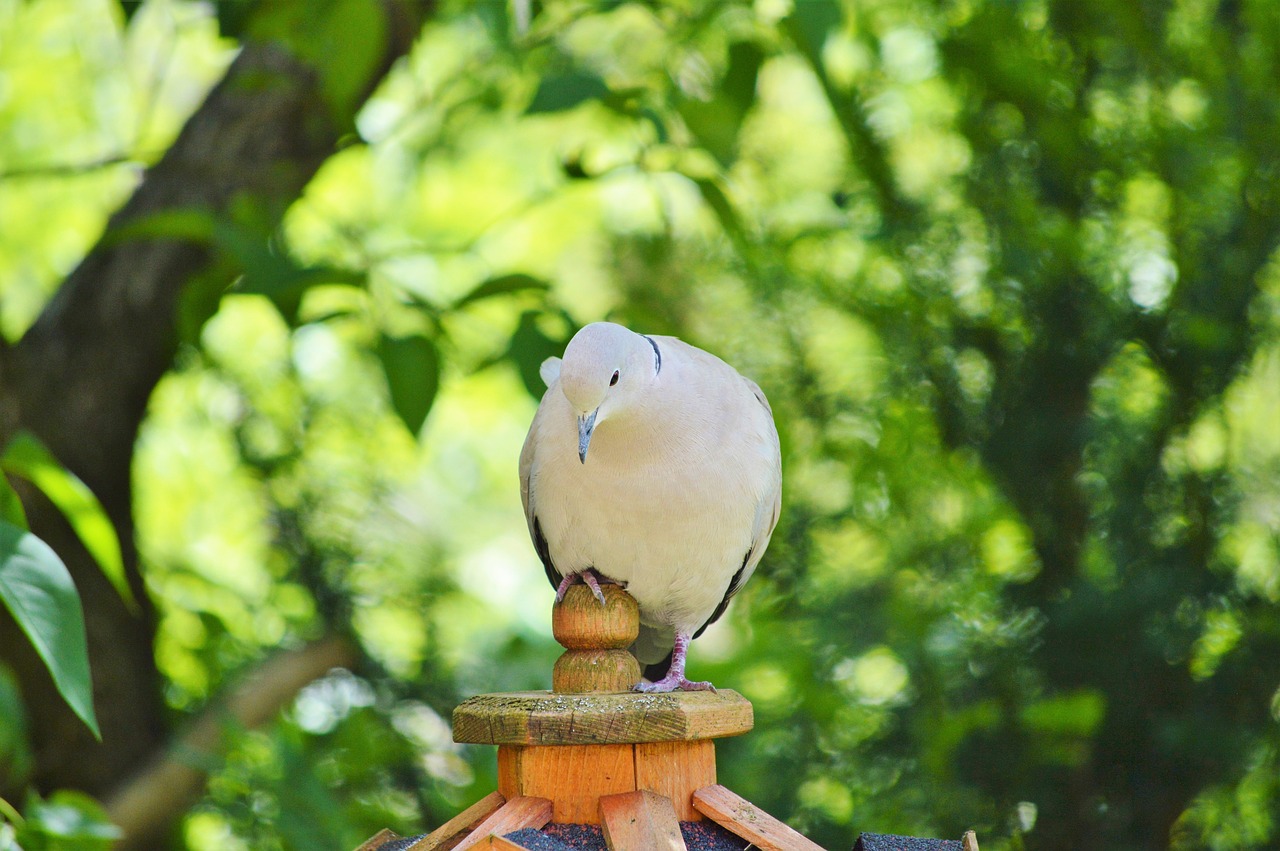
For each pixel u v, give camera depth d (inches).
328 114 390.3
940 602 351.6
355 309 293.7
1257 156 328.8
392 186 506.3
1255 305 331.0
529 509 256.1
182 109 547.2
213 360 414.0
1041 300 339.6
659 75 328.2
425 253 311.9
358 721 383.2
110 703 383.9
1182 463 327.9
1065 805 322.0
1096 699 295.6
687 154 320.5
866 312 363.6
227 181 381.1
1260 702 311.6
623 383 211.3
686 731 164.2
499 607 523.5
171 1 367.9
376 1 298.0
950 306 354.3
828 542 382.0
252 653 415.8
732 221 311.0
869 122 362.3
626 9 373.4
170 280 387.2
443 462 612.7
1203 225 332.5
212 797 386.9
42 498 361.1
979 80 330.3
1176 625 316.8
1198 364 325.1
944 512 364.5
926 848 171.8
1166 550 324.2
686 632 248.4
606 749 167.3
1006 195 349.1
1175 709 315.0
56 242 576.4
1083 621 316.8
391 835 203.0
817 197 414.9
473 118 413.1
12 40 510.6
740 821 163.8
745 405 234.8
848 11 321.1
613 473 218.8
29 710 366.0
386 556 442.0
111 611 386.9
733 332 390.9
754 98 313.3
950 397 354.0
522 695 174.2
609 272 424.8
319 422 452.4
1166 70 341.4
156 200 384.5
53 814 231.9
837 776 350.0
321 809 336.5
